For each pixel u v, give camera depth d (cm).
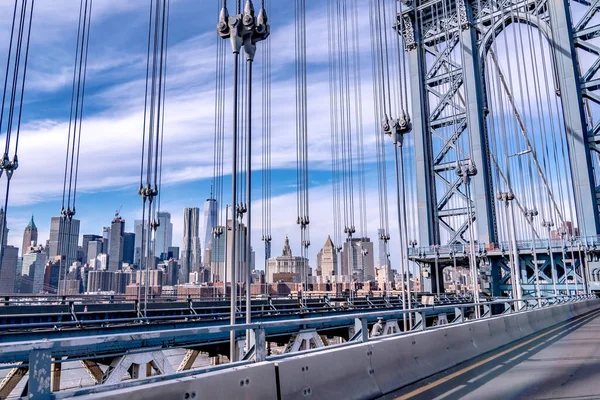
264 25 973
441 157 9356
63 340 422
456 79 9300
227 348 2278
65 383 2520
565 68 8162
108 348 1631
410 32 10019
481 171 8481
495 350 1433
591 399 798
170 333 502
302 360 679
